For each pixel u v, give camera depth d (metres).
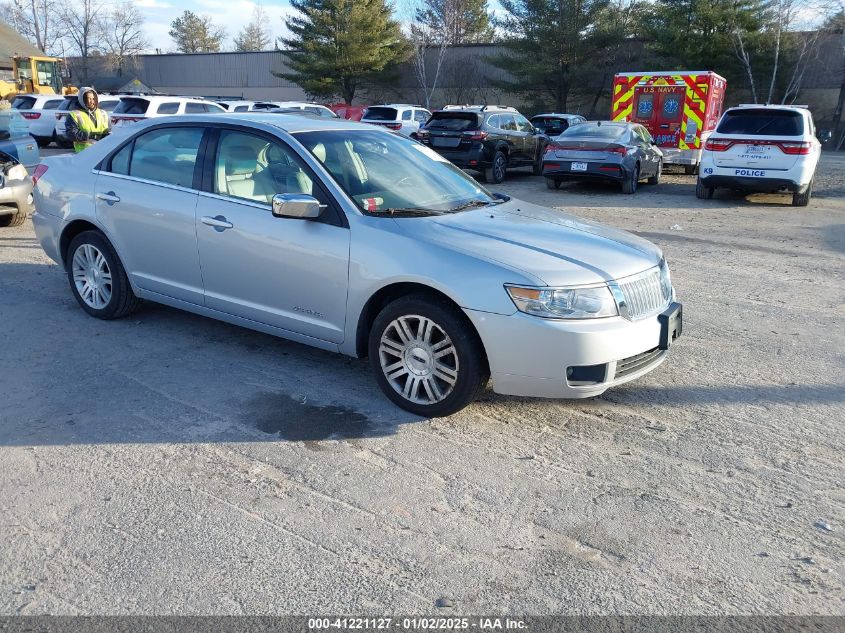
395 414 4.32
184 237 5.01
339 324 4.44
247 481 3.54
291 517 3.26
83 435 3.97
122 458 3.74
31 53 42.59
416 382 4.23
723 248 9.36
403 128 21.81
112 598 2.72
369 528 3.19
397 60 45.66
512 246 4.14
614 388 4.81
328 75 44.78
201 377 4.79
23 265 7.54
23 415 4.18
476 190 5.28
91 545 3.03
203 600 2.72
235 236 4.73
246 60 54.25
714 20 36.31
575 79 40.25
